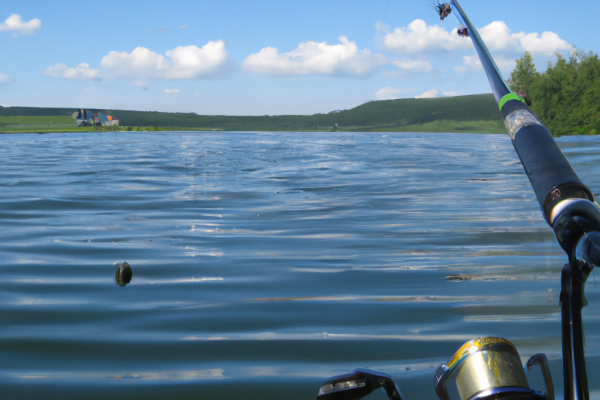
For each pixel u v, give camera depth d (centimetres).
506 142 3406
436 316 297
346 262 440
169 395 204
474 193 883
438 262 434
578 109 4953
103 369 231
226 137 4906
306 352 248
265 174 1240
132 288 367
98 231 581
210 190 938
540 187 42
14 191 917
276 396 202
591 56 5006
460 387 46
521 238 525
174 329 284
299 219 655
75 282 383
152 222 636
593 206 38
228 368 231
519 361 46
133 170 1348
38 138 4369
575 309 39
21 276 399
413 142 3469
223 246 506
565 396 42
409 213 693
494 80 56
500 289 349
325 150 2381
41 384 214
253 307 323
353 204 776
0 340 267
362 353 246
